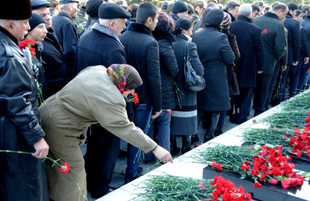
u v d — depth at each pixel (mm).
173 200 1907
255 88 5191
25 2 1682
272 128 3078
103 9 2582
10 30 1699
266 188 2049
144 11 2877
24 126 1602
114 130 1856
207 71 3793
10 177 1648
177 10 4383
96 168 2709
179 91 3518
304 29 5988
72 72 3566
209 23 3805
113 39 2609
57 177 1996
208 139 4027
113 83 1932
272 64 4934
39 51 2705
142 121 3031
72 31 3625
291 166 2225
